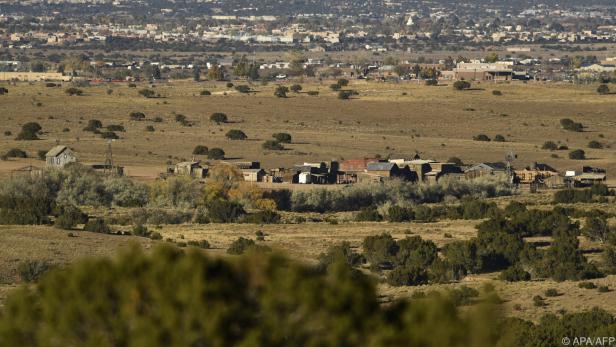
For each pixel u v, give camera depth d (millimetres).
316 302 52344
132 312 51938
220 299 51438
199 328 51188
